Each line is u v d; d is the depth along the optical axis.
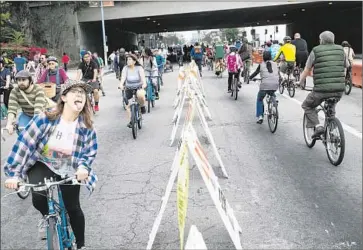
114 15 45.19
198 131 10.05
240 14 50.16
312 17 59.28
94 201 5.83
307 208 5.33
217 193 4.28
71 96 3.55
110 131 10.58
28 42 44.50
